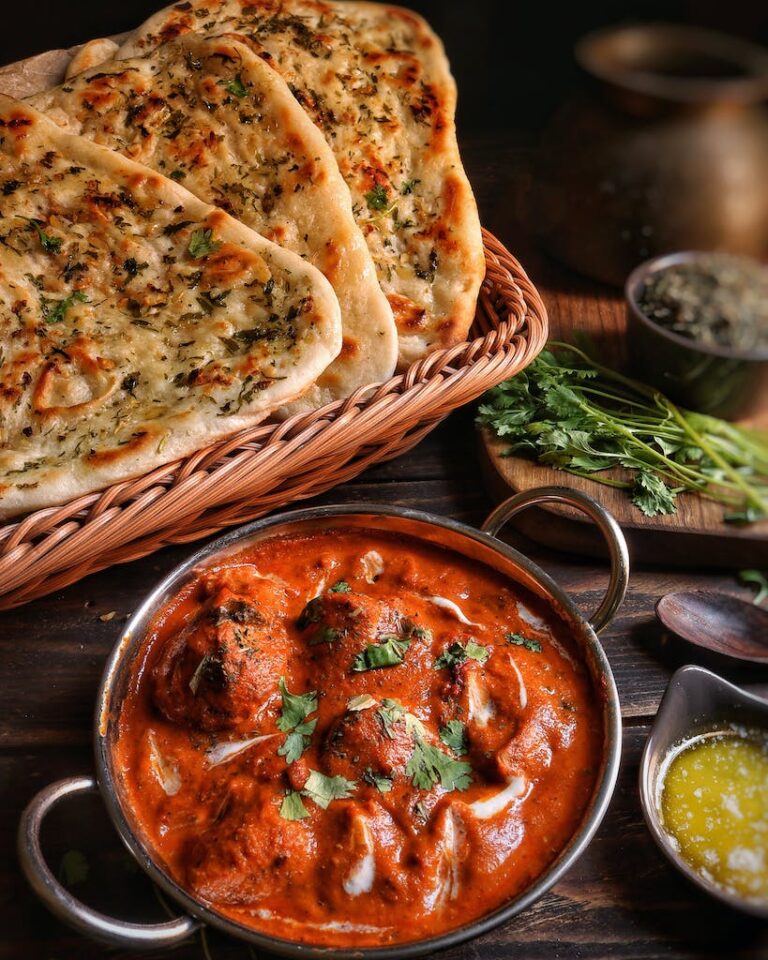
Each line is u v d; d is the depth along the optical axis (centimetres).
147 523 63
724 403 75
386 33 81
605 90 79
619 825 61
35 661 66
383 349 69
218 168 73
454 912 54
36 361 67
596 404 77
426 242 74
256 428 66
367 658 59
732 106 77
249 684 58
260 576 63
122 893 58
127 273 70
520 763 57
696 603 68
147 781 57
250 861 54
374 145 76
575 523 70
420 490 74
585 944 57
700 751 61
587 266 85
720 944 57
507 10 110
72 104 74
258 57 76
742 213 79
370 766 57
